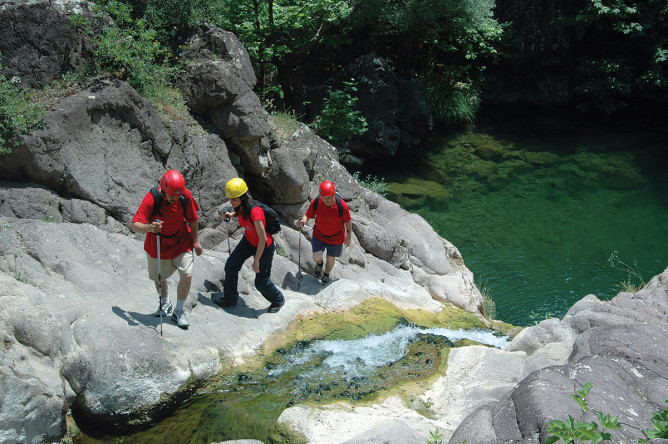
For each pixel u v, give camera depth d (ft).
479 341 28.27
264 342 23.39
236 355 22.27
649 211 50.75
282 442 17.69
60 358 18.57
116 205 26.48
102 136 26.50
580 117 72.59
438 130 67.62
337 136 55.62
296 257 30.68
